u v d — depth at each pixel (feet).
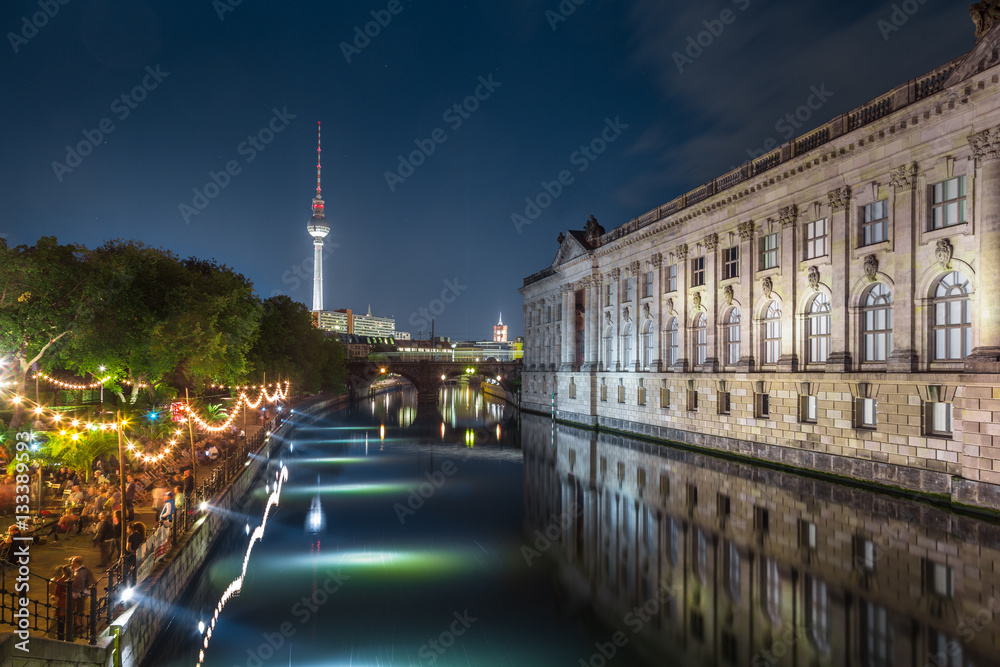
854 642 49.83
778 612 56.75
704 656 49.80
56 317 98.43
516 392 362.33
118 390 125.39
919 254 98.07
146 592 47.65
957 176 92.38
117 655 40.40
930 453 93.86
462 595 68.03
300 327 272.72
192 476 79.20
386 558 81.10
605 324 218.38
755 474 119.85
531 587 70.08
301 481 136.15
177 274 136.56
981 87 85.71
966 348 91.86
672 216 167.94
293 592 69.51
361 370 403.13
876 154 105.50
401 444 199.31
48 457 74.38
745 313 138.72
